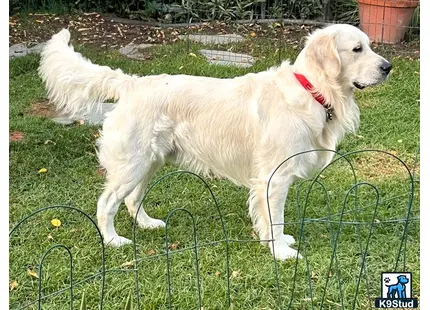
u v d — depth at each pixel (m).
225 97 1.81
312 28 4.29
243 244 1.87
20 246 1.85
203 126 1.81
